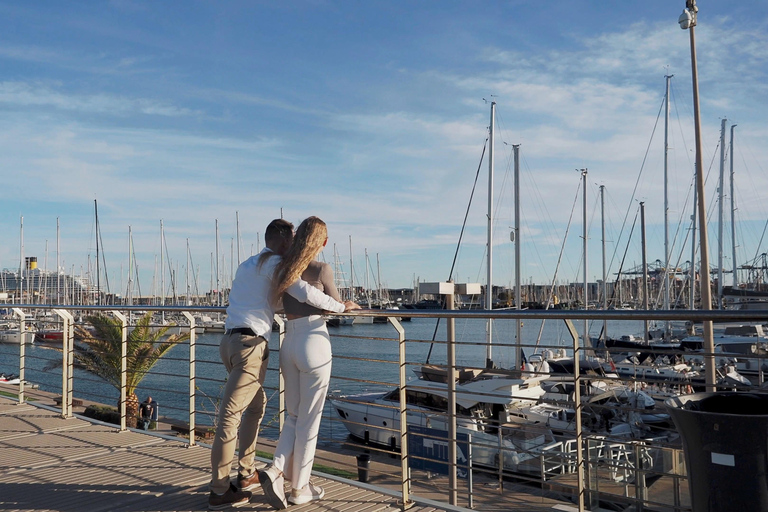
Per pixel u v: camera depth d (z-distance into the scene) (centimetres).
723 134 3353
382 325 7106
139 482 427
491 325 2541
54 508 378
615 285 3850
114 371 1396
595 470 726
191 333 532
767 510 244
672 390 1599
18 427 607
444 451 1320
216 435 379
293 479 381
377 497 398
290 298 375
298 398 385
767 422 244
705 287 1352
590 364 1877
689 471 269
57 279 6656
